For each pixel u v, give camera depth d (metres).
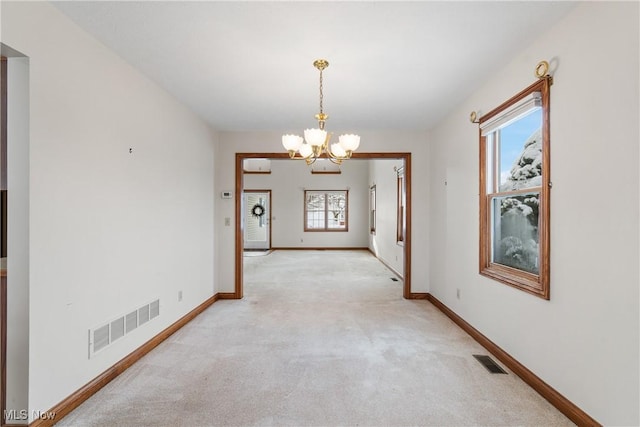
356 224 10.61
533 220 2.31
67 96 1.88
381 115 3.77
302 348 2.81
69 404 1.89
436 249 4.14
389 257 6.92
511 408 1.94
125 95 2.43
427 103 3.35
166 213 3.05
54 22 1.79
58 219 1.82
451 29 2.01
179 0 1.73
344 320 3.57
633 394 1.47
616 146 1.54
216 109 3.55
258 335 3.12
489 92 2.76
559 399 1.90
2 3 1.51
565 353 1.88
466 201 3.23
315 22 1.94
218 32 2.05
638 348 1.45
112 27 1.99
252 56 2.36
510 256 2.59
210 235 4.20
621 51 1.51
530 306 2.20
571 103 1.83
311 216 10.71
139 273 2.62
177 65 2.50
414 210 4.48
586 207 1.72
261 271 6.65
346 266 7.27
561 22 1.90
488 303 2.78
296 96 3.17
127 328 2.46
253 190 10.64
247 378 2.30
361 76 2.71
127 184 2.46
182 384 2.21
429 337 3.07
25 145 1.65
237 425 1.78
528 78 2.22
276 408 1.94
